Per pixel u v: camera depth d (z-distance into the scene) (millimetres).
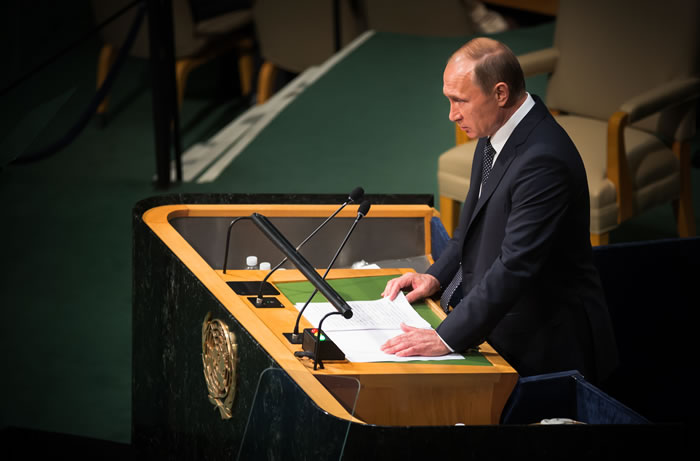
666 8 14797
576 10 15922
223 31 27062
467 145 15602
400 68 27094
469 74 8234
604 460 6887
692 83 14523
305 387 7148
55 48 30828
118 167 22938
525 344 9070
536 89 23891
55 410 13250
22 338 15141
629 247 10883
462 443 6727
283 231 10953
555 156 8258
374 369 7723
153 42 19734
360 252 11125
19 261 17922
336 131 23078
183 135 26656
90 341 15133
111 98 28734
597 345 9211
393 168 20828
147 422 10359
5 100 26938
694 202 18594
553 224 8281
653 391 11039
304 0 27203
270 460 7566
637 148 14789
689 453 6961
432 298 9648
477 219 8938
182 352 9344
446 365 7965
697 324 11133
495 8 30078
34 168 22844
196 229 10742
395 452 6684
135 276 10281
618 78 15453
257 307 8758
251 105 29328
